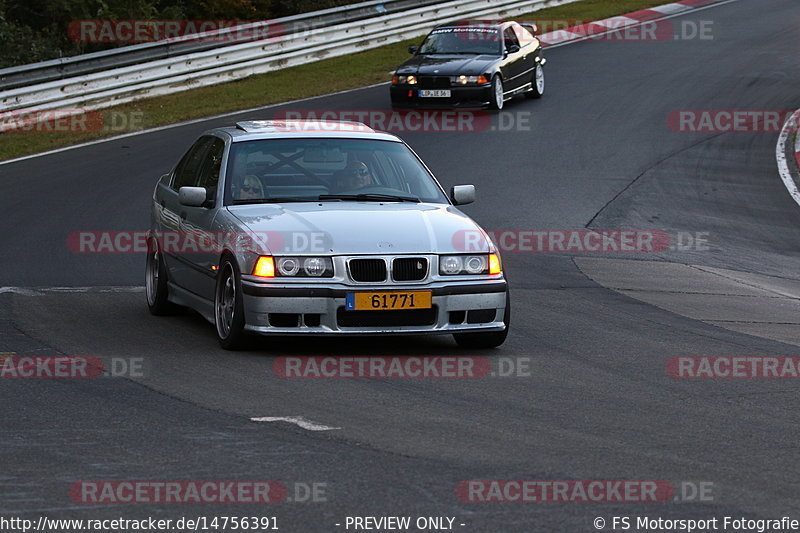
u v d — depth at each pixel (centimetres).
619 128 7212
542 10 12281
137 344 2778
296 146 2981
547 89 8456
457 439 1941
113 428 1997
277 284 2581
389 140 3070
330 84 8656
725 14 12200
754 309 3544
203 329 3009
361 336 2755
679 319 3288
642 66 9294
